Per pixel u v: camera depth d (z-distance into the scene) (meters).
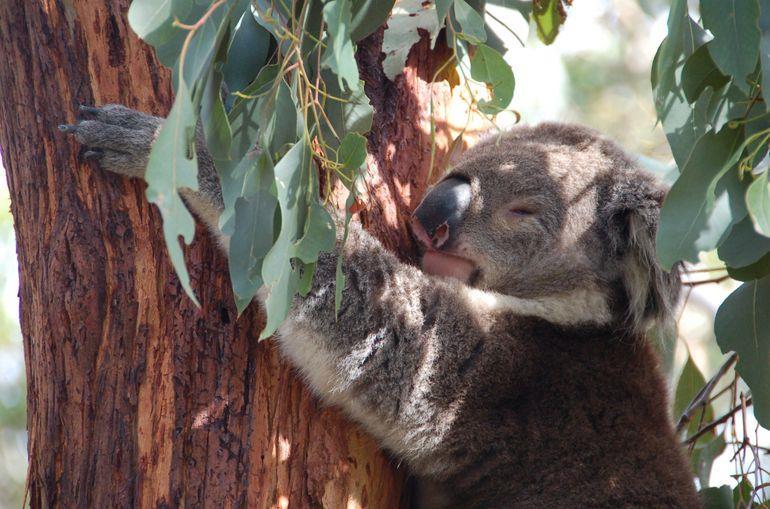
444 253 6.62
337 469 5.48
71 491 5.21
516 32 7.03
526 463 6.06
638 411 6.36
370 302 5.81
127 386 5.22
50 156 5.47
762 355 5.40
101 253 5.32
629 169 7.11
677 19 5.07
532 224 6.75
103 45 5.54
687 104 5.35
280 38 4.98
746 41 4.68
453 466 6.07
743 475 6.15
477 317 6.27
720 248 5.06
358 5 5.37
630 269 6.79
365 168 6.07
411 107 6.39
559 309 6.64
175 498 5.07
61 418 5.28
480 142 7.25
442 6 5.11
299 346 5.56
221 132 4.59
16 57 5.61
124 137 5.35
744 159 4.83
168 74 5.58
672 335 7.13
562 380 6.33
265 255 4.53
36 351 5.48
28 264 5.57
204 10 4.47
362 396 5.73
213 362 5.25
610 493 5.98
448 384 6.01
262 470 5.22
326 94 5.04
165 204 3.60
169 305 5.27
